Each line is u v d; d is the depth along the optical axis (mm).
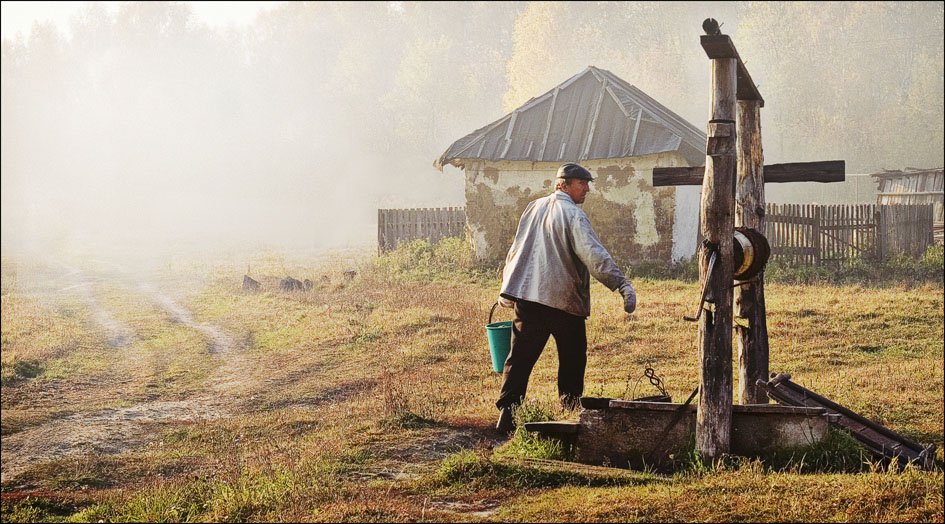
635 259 20484
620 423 6234
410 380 10812
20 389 12086
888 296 15766
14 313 19500
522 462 5781
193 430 8906
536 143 21438
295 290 20828
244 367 13180
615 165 20516
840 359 11391
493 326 8953
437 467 6148
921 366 10695
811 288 17188
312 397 10656
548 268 7438
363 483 5715
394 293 18609
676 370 10703
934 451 6312
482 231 21641
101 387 12234
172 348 15109
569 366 7836
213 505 5449
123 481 6883
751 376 7043
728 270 5828
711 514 4590
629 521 4516
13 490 6570
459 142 21922
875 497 4820
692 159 20875
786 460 5852
